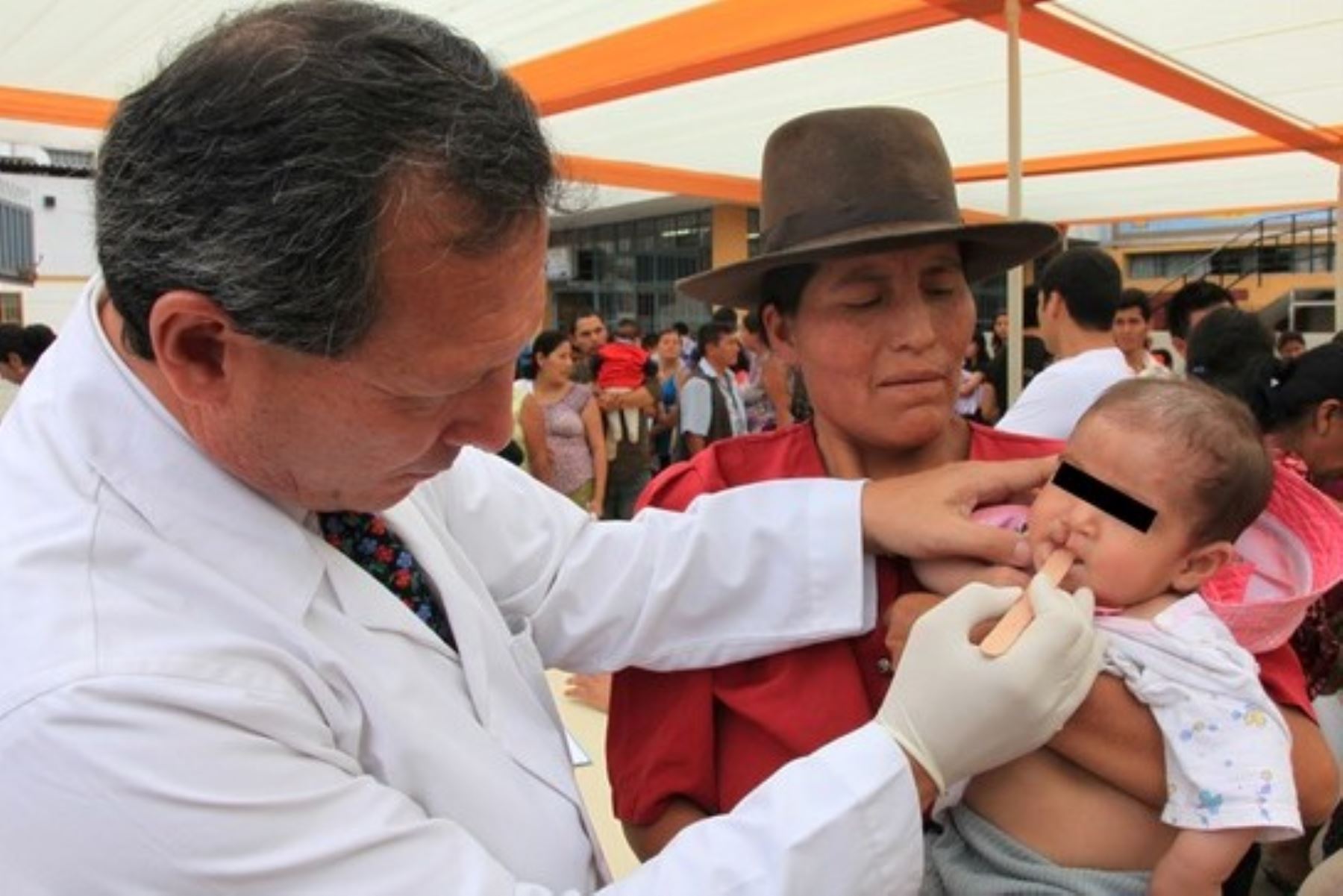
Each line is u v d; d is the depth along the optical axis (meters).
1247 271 19.31
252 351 0.73
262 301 0.68
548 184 0.75
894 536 1.26
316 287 0.68
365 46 0.70
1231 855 1.07
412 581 1.09
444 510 1.25
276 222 0.66
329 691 0.88
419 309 0.71
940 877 1.24
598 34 4.39
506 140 0.71
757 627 1.29
